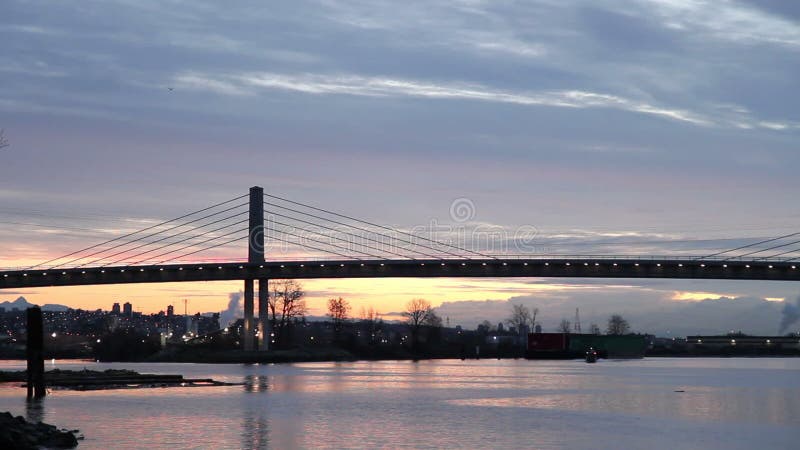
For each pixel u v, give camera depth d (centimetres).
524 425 7238
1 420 5784
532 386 12375
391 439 6356
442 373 17112
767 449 6034
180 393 10200
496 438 6462
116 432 6581
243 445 6009
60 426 6919
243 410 8244
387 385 12456
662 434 6731
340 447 5959
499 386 12375
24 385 10888
